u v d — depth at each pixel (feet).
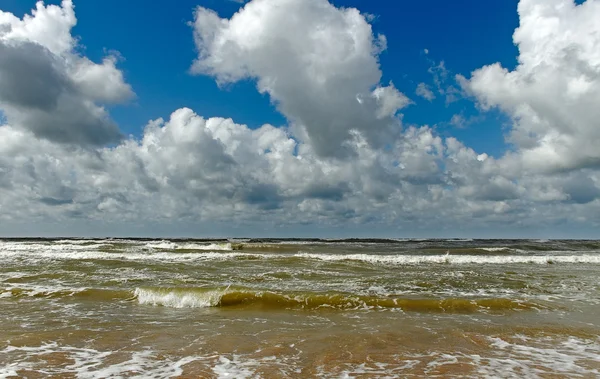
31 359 21.43
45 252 88.89
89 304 36.99
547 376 18.95
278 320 31.58
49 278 50.67
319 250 117.29
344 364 20.84
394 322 30.83
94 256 79.10
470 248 125.90
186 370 19.83
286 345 24.41
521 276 56.49
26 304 36.65
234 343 24.82
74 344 24.43
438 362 21.16
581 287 47.21
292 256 83.71
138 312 34.12
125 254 83.56
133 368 20.10
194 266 65.05
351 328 28.91
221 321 31.12
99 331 27.61
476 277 54.95
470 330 28.30
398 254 104.17
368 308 35.76
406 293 42.57
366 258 81.56
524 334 27.27
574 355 22.52
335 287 45.73
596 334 27.32
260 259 78.64
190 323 30.40
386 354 22.62
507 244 163.22
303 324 30.22
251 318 32.27
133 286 45.32
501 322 30.78
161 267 62.95
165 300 38.14
